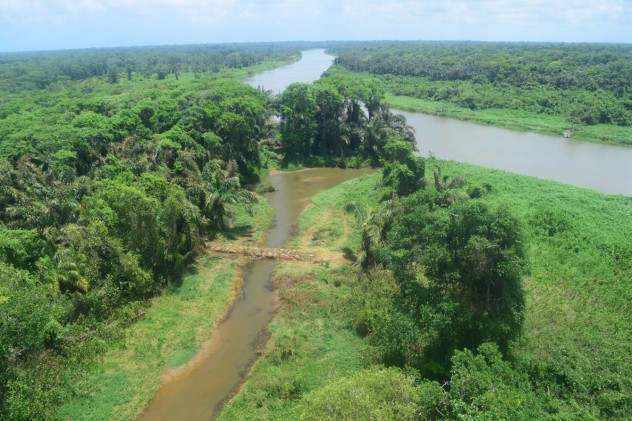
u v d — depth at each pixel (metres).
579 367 26.95
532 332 30.30
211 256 42.84
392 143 60.09
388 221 37.91
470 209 26.81
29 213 36.06
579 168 72.06
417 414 21.12
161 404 26.66
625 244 41.53
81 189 41.25
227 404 26.45
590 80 114.31
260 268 41.75
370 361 28.17
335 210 54.19
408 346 27.16
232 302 36.72
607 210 51.09
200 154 54.94
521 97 115.06
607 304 33.81
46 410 24.39
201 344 31.72
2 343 23.73
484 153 80.19
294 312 34.62
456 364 23.52
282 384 27.06
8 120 59.66
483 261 26.06
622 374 26.45
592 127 95.12
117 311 32.88
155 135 58.66
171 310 34.72
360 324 31.78
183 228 40.44
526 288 35.50
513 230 26.34
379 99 76.62
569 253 40.94
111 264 34.69
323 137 75.75
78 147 51.38
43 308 26.72
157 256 37.22
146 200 36.47
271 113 81.12
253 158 68.62
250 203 48.16
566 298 34.62
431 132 96.25
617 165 73.56
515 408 20.52
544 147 84.38
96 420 24.97
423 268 27.75
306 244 46.12
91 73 156.62
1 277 26.55
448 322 26.02
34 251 33.22
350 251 43.75
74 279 31.95
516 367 26.25
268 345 31.52
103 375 27.91
